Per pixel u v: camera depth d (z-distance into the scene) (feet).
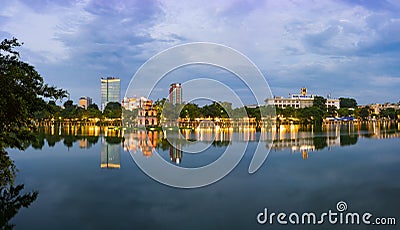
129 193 57.00
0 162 60.75
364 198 54.03
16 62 62.59
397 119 551.18
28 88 61.41
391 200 52.95
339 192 57.47
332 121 484.74
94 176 70.23
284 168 79.20
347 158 94.12
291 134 192.34
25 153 105.29
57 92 67.97
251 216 45.88
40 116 322.75
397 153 104.53
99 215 46.01
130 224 42.78
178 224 42.86
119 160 91.09
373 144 131.54
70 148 118.52
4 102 51.90
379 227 42.27
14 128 62.08
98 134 193.77
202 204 51.11
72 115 393.29
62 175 70.85
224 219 44.70
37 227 41.63
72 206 49.65
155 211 47.73
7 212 46.91
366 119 536.42
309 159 92.48
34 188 60.29
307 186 61.67
